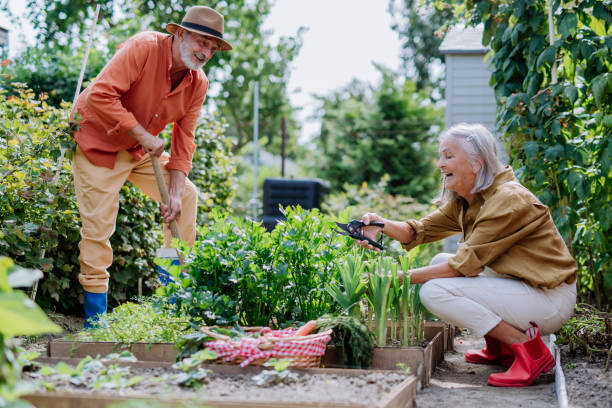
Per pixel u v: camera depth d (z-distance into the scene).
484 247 2.94
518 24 4.48
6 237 3.52
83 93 3.85
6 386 1.51
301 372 2.48
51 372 2.29
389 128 24.09
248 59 27.11
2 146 3.79
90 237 3.69
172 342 2.99
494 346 3.37
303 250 3.18
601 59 4.11
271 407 1.96
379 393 2.14
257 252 3.16
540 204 2.97
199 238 3.23
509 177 3.07
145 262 5.10
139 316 3.36
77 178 3.76
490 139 3.07
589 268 4.50
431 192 22.80
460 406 2.46
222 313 3.03
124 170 3.83
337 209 12.36
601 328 3.30
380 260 3.13
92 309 3.71
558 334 3.54
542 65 4.41
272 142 34.28
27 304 1.42
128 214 5.02
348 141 24.27
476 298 2.96
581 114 4.37
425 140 24.02
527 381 2.83
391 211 12.17
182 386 2.24
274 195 13.01
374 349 2.84
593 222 4.33
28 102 4.50
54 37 12.77
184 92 3.95
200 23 3.69
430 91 28.92
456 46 10.48
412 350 2.81
